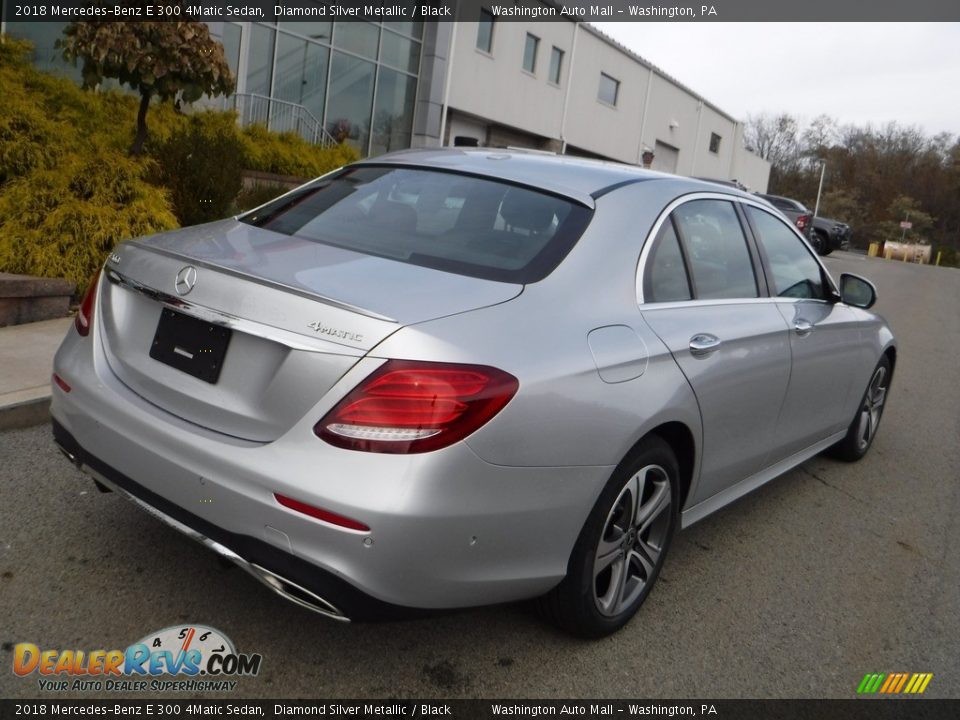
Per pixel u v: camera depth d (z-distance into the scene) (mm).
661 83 31328
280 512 2160
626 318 2736
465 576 2271
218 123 10695
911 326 12688
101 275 2885
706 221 3420
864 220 80625
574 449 2414
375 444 2117
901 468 5297
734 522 4125
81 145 7406
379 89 18219
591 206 2949
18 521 3182
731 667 2842
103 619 2670
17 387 4199
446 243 2758
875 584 3611
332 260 2564
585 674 2691
